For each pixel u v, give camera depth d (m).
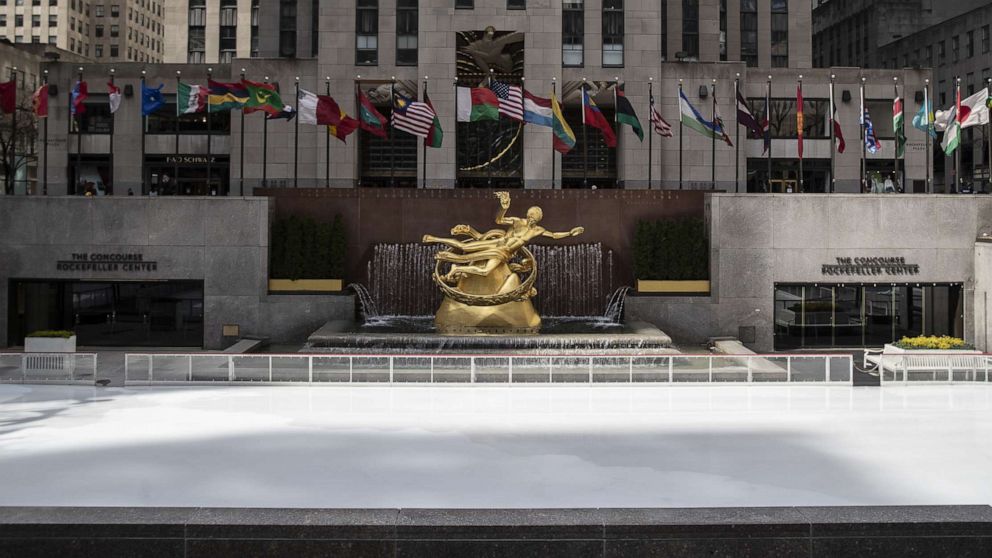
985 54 76.06
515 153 51.62
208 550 12.12
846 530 12.14
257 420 21.30
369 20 51.22
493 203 37.56
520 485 15.76
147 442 18.94
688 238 36.69
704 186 51.66
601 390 25.78
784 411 22.64
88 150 54.97
